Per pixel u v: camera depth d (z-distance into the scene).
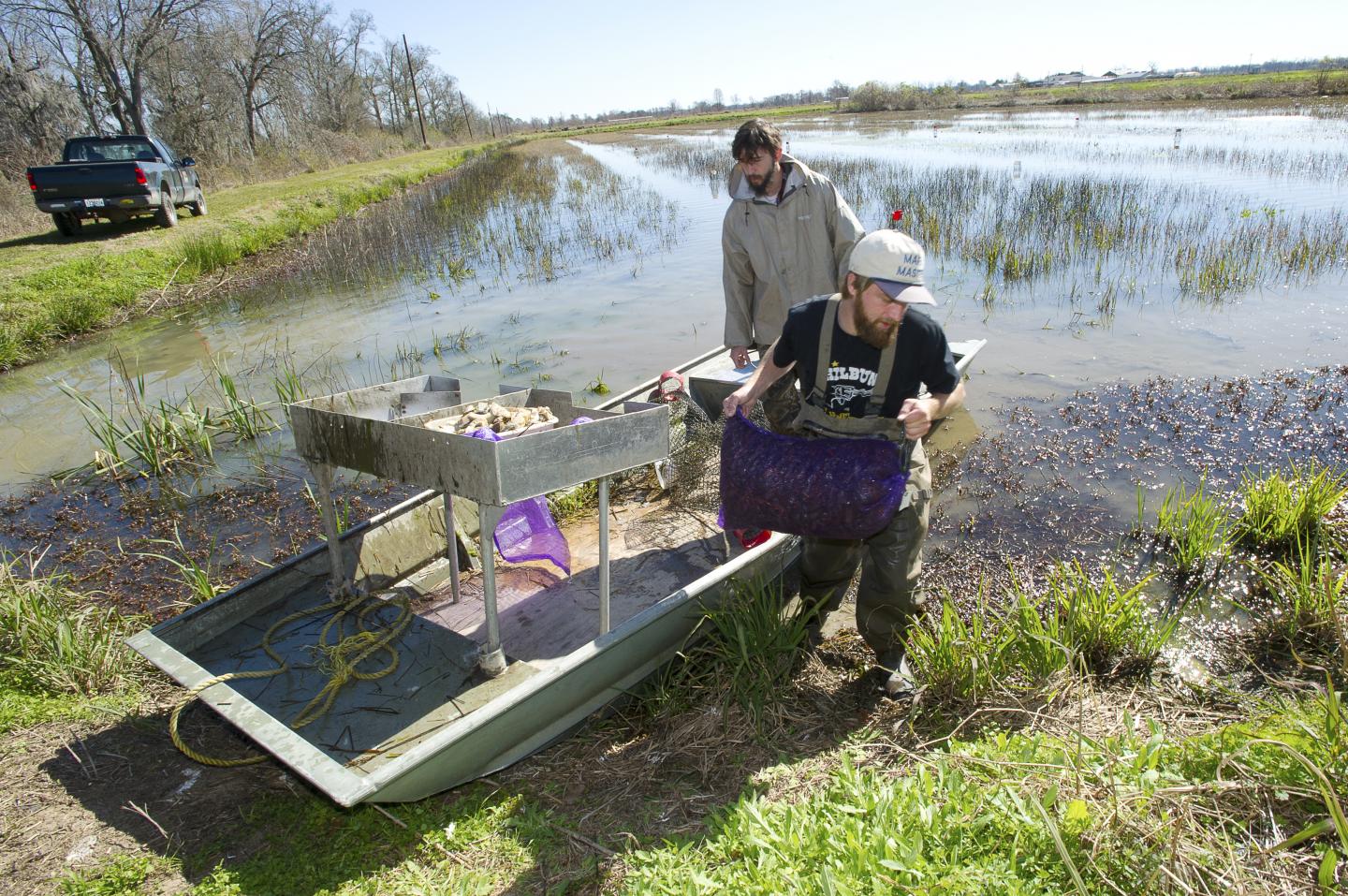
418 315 11.30
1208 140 25.11
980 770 2.71
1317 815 2.29
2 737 3.43
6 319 10.80
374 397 4.02
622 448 3.37
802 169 4.42
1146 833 2.21
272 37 41.47
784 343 3.23
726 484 3.33
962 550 4.85
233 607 3.79
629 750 3.33
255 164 32.06
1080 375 7.28
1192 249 10.47
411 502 4.29
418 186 31.03
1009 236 12.70
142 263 13.89
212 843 2.87
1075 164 20.92
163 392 8.65
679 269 13.04
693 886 2.31
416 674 3.57
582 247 15.35
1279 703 3.17
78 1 29.64
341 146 42.31
